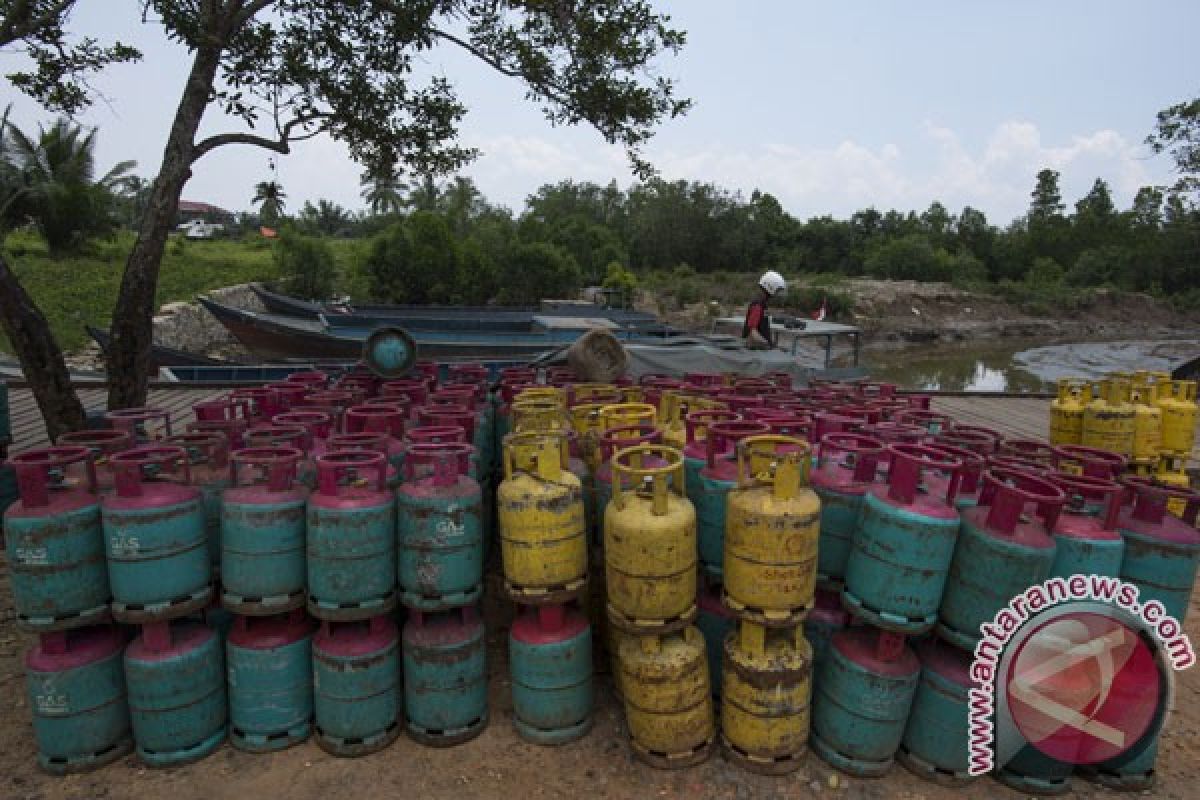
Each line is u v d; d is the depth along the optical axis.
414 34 6.52
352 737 3.54
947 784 3.40
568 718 3.63
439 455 3.57
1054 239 66.50
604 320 18.78
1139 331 49.00
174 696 3.41
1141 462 6.28
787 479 3.23
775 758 3.41
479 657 3.67
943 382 26.45
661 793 3.33
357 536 3.40
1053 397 12.82
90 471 3.44
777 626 3.27
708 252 58.94
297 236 34.28
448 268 34.00
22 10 5.62
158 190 6.27
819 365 12.62
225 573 3.45
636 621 3.30
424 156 7.95
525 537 3.42
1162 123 21.33
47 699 3.33
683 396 5.39
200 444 3.86
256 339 18.02
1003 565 3.12
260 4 6.40
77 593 3.32
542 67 6.88
